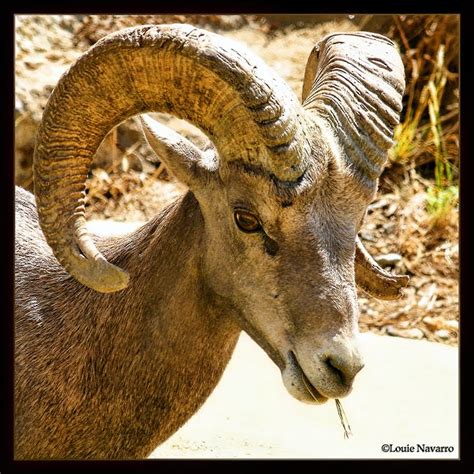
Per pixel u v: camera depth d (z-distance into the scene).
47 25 38.81
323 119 14.01
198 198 14.52
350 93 14.34
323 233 13.48
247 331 14.30
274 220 13.43
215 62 13.23
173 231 15.08
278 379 26.52
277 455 22.33
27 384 15.55
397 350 28.80
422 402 25.66
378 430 24.19
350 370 13.16
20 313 15.99
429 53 42.00
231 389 25.73
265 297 13.77
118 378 15.15
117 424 15.23
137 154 37.56
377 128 14.16
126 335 15.13
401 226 36.34
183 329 14.94
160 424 15.22
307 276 13.41
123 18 40.25
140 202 36.62
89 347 15.35
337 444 23.17
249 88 13.15
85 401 15.29
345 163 13.73
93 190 36.47
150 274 15.13
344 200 13.70
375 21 42.47
